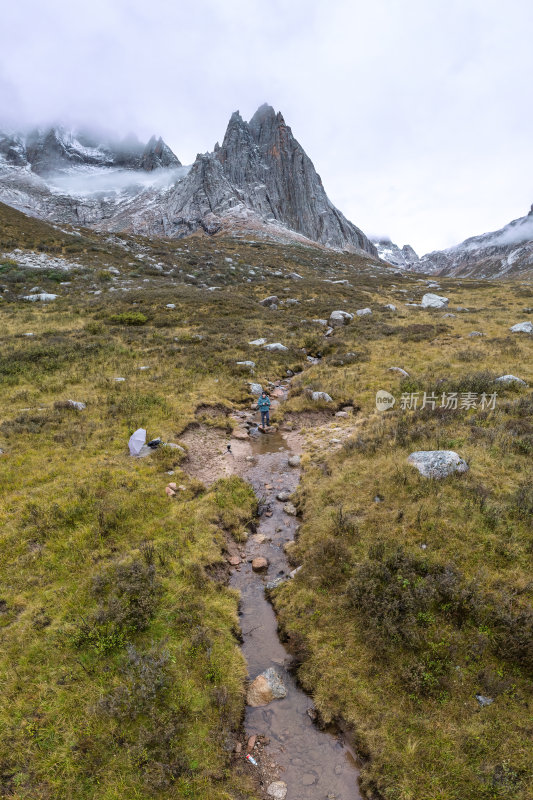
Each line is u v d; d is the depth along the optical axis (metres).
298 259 78.75
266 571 8.83
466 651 6.11
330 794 5.07
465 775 4.87
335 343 26.25
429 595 6.77
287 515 10.60
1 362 19.25
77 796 4.73
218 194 156.38
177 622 6.97
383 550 7.97
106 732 5.31
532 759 4.86
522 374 17.59
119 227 155.50
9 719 5.43
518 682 5.70
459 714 5.46
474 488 8.95
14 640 6.45
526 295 45.34
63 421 13.65
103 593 7.35
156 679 5.87
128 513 9.41
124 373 18.98
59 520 8.94
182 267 54.28
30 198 180.75
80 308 32.81
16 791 4.75
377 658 6.37
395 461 10.72
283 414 16.73
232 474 12.26
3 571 7.73
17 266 41.75
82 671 6.06
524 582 6.86
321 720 5.92
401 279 66.88
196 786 4.92
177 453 12.24
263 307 38.03
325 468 12.09
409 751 5.19
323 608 7.46
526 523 7.96
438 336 26.36
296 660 6.83
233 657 6.71
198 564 8.20
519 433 11.55
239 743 5.60
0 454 11.48
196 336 25.75
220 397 17.55
